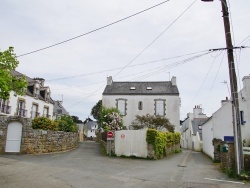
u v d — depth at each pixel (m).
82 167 13.10
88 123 84.00
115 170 12.66
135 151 19.64
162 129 34.12
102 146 26.12
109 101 38.50
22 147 17.75
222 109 24.22
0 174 10.00
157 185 9.19
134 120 36.19
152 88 39.72
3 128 17.84
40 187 8.20
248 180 10.48
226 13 11.99
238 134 11.28
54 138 20.52
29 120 18.44
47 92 36.62
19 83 10.29
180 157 23.20
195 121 47.50
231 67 11.73
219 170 13.93
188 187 8.95
